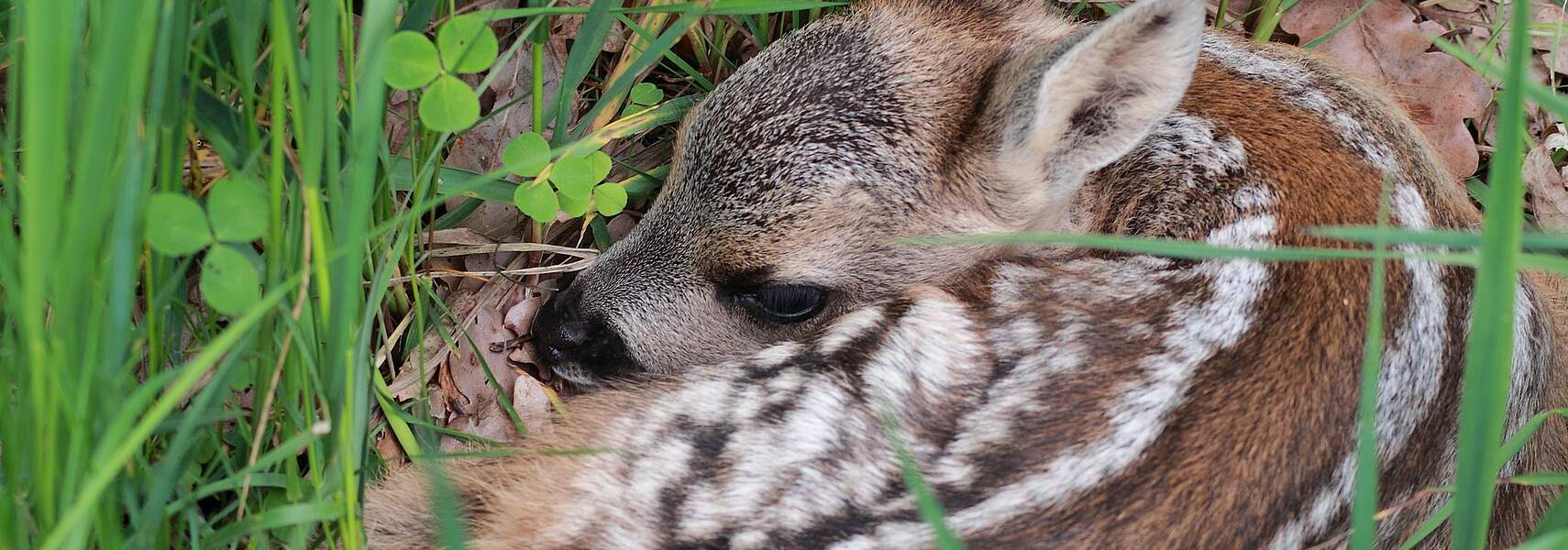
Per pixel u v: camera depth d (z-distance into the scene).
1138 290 1.14
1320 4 1.26
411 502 1.15
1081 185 1.18
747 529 1.11
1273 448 1.10
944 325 1.13
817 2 1.18
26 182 1.04
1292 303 1.12
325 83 1.06
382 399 1.16
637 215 1.22
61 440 1.05
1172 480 1.10
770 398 1.13
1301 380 1.11
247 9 1.07
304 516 1.08
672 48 1.24
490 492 1.14
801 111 1.17
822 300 1.17
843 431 1.12
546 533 1.12
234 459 1.13
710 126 1.17
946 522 1.10
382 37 1.06
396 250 1.11
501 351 1.20
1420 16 1.27
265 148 1.10
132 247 1.05
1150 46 1.14
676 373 1.16
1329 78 1.19
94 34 1.05
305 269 1.06
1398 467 1.12
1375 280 1.06
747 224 1.16
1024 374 1.12
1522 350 1.14
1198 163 1.17
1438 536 1.13
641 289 1.18
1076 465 1.11
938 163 1.17
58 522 1.05
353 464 1.09
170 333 1.11
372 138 1.06
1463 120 1.25
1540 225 1.24
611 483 1.12
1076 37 1.14
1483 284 1.05
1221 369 1.12
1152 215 1.17
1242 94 1.18
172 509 1.08
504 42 1.21
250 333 1.07
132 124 1.04
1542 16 1.26
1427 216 1.16
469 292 1.20
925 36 1.18
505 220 1.21
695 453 1.12
